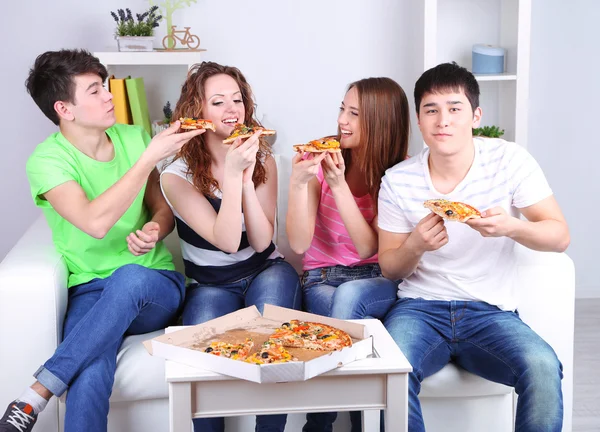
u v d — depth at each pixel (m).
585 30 3.41
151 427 2.17
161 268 2.38
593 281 3.66
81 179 2.30
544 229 2.03
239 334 1.83
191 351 1.66
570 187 3.56
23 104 3.25
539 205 2.12
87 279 2.31
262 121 3.07
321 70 3.30
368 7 3.27
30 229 2.59
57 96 2.25
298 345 1.72
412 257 2.09
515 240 2.03
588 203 3.58
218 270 2.39
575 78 3.46
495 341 2.05
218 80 2.31
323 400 1.67
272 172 2.44
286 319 1.91
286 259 2.77
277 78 3.30
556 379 1.93
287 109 3.33
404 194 2.18
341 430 2.33
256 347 1.75
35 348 2.14
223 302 2.30
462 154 2.12
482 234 1.98
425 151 2.23
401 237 2.21
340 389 1.67
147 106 3.14
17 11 3.17
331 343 1.71
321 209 2.43
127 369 2.12
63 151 2.28
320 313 2.30
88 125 2.29
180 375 1.62
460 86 2.06
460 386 2.14
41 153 2.26
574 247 3.62
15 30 3.18
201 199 2.31
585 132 3.51
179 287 2.31
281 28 3.26
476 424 2.22
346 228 2.32
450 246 2.12
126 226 2.35
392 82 2.36
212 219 2.29
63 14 3.18
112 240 2.33
